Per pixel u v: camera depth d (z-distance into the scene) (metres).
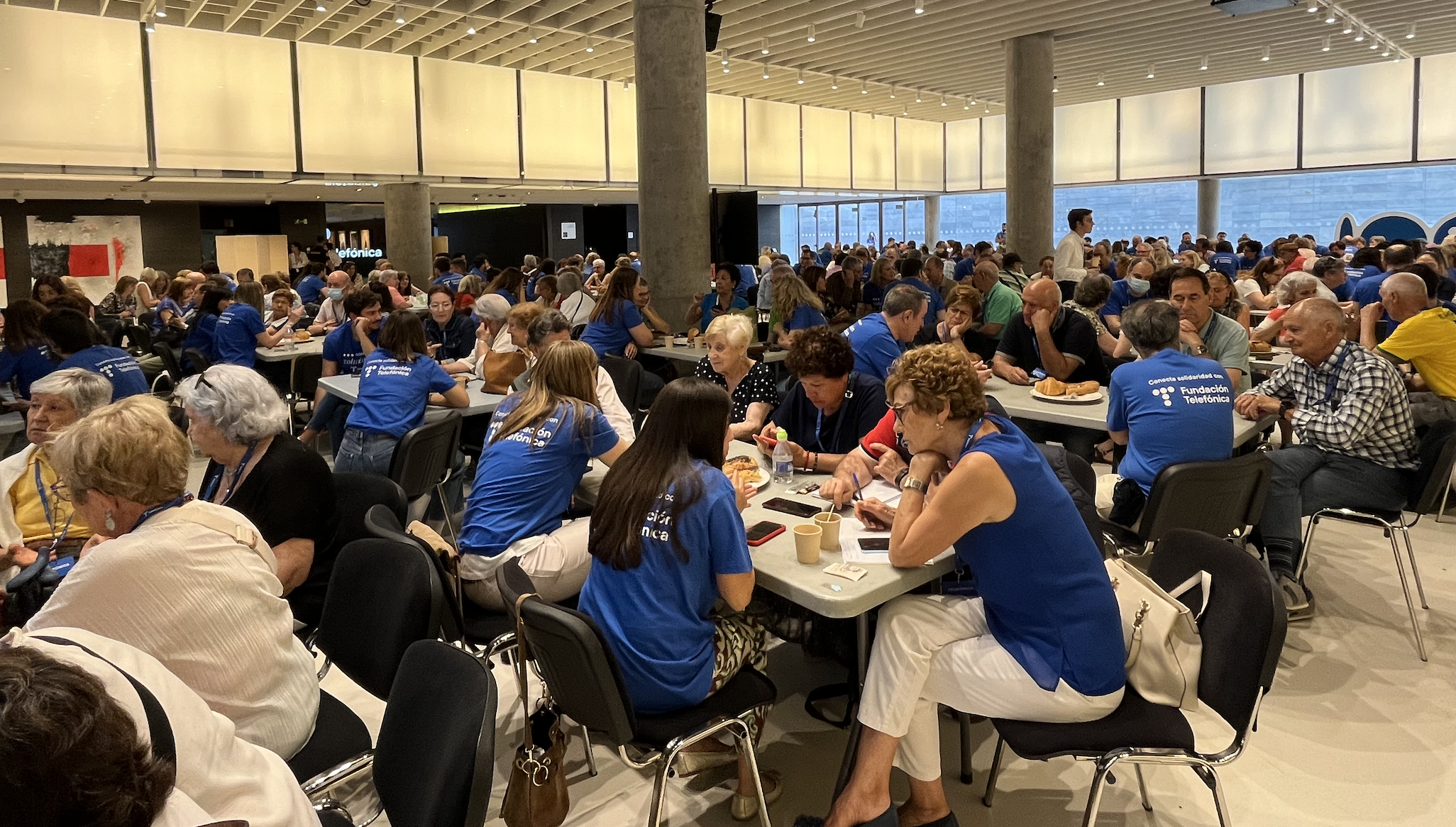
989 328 6.46
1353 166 14.70
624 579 2.04
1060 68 13.65
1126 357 4.84
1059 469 2.65
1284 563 3.38
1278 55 12.84
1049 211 11.35
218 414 2.33
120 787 0.88
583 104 14.13
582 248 20.53
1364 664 3.06
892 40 11.46
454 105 12.80
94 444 1.69
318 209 18.39
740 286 8.59
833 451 3.18
